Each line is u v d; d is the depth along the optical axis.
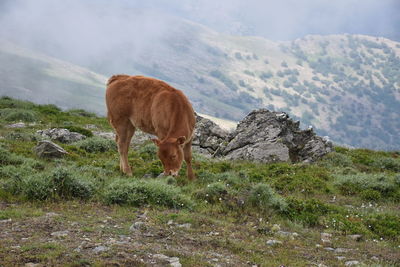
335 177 14.73
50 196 9.97
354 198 12.92
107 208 9.76
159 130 11.93
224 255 7.54
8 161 12.81
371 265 7.51
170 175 11.40
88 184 10.54
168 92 12.06
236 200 10.67
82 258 6.73
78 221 8.60
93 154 15.53
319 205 11.08
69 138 17.77
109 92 13.02
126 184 10.55
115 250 7.10
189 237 8.24
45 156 14.12
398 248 8.98
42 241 7.38
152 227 8.55
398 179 14.43
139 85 12.63
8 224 8.16
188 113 12.04
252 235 8.84
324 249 8.52
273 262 7.39
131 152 16.53
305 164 16.00
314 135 18.16
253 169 15.07
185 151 12.44
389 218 10.78
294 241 8.74
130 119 12.84
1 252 6.77
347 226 9.99
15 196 9.97
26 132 18.70
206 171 13.45
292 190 13.20
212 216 9.84
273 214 10.31
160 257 7.02
